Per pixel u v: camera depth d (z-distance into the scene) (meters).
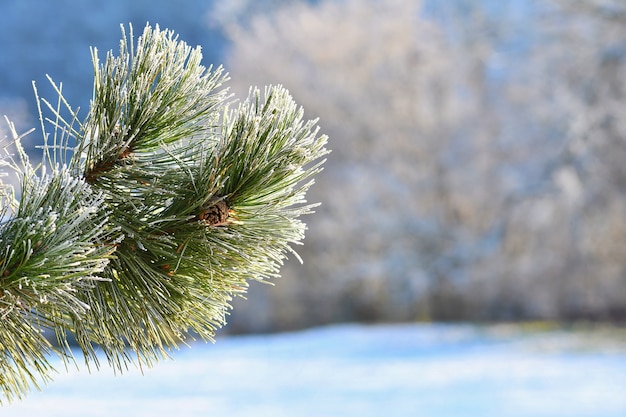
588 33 18.80
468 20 21.16
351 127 20.95
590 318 18.45
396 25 21.55
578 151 18.58
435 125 20.80
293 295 19.41
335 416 6.80
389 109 21.05
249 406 7.16
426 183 20.44
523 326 17.77
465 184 19.95
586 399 7.53
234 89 21.25
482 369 10.14
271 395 7.91
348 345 13.96
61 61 21.92
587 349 12.52
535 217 18.59
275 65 21.39
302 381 9.01
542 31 19.47
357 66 21.53
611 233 18.36
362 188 20.19
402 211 20.09
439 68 21.02
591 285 18.45
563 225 18.44
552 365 10.43
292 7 23.30
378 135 20.95
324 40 21.61
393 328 18.09
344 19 22.12
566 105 18.86
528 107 19.53
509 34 20.33
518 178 19.20
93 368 8.30
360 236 19.94
